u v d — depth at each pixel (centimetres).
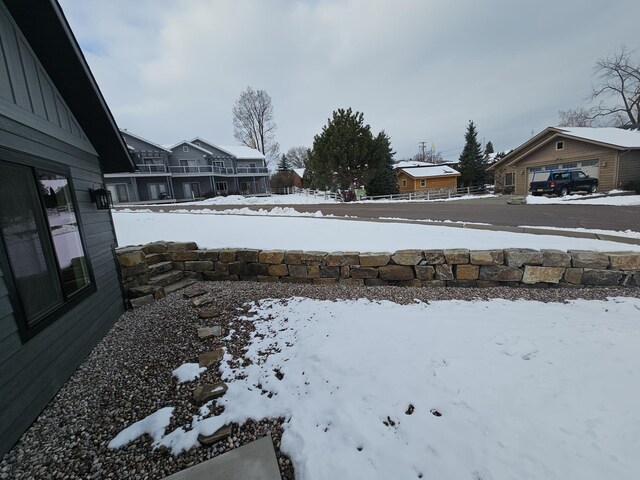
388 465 157
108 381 251
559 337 256
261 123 3925
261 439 184
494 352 238
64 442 193
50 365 236
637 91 2342
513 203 1316
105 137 398
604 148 1568
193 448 181
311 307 350
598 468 145
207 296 413
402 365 228
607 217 824
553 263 396
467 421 177
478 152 2922
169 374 249
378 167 1911
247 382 231
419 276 431
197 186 2730
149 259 503
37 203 256
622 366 214
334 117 1858
